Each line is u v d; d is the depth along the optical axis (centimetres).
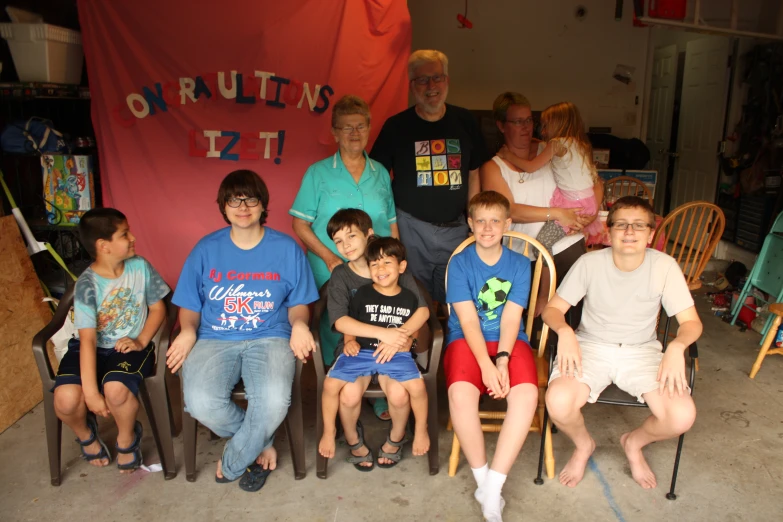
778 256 398
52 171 356
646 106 610
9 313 305
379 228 300
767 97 507
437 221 321
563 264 328
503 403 300
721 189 572
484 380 238
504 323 252
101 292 254
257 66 348
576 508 239
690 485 252
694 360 232
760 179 512
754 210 527
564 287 260
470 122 332
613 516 234
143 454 273
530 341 294
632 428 296
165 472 255
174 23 338
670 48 649
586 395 242
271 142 360
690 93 615
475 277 257
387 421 301
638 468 252
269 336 256
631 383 245
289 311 262
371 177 296
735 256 556
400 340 246
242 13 342
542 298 324
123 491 248
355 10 356
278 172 365
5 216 321
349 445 261
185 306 254
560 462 270
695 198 610
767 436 289
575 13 584
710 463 267
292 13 346
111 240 248
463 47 585
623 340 257
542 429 254
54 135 362
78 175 355
